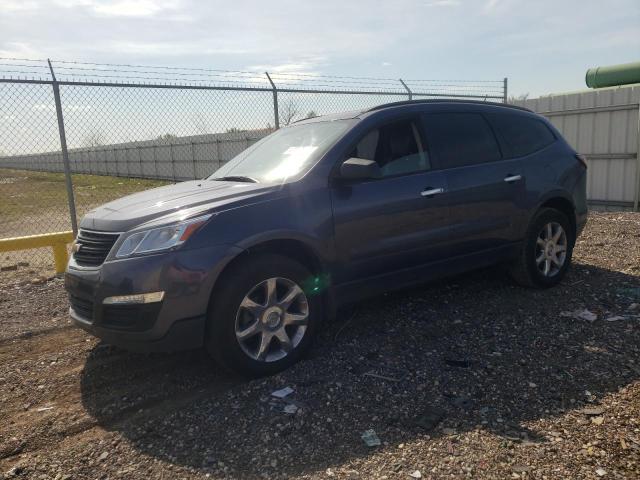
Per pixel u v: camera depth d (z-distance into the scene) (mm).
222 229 3424
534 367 3592
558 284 5367
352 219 3932
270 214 3611
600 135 11828
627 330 4129
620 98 11320
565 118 12445
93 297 3416
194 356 4078
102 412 3314
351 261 3973
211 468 2680
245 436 2941
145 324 3289
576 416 2973
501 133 5004
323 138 4211
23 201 20812
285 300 3668
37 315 5250
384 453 2717
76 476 2670
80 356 4195
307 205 3758
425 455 2680
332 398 3289
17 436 3078
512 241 4941
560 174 5258
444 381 3447
